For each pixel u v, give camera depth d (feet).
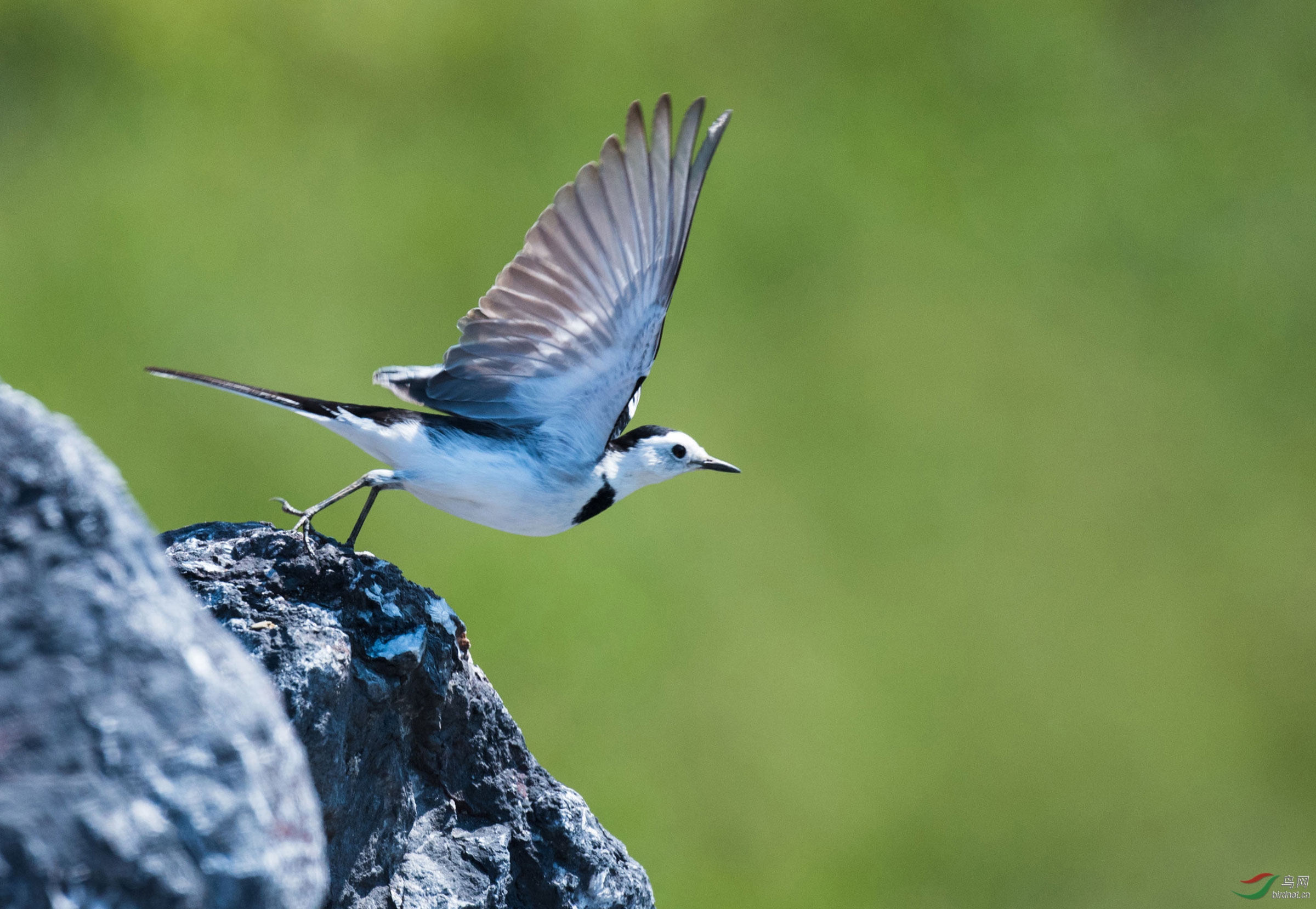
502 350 22.40
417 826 19.62
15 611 11.60
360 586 19.07
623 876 21.09
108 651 11.77
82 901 11.28
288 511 21.49
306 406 22.31
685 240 21.77
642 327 22.43
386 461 22.74
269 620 17.72
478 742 20.35
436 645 19.52
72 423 12.35
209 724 11.93
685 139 21.33
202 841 11.69
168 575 12.48
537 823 20.30
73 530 11.91
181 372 21.90
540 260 21.72
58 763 11.43
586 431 23.47
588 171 21.17
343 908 18.03
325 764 17.30
